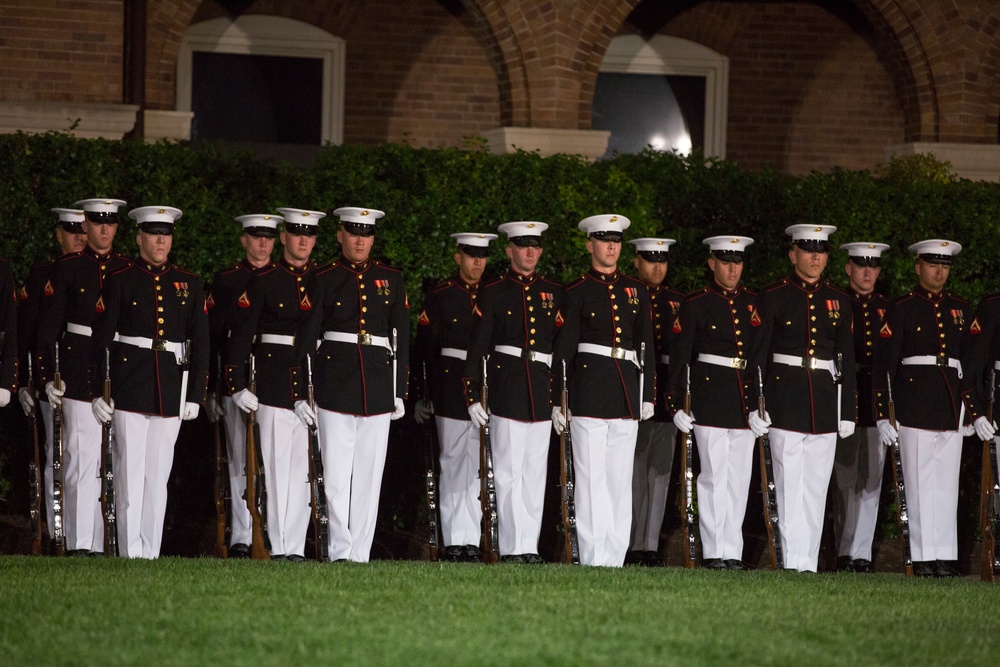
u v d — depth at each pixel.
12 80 34.47
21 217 26.52
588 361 24.08
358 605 17.05
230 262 27.31
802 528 24.72
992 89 41.50
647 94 45.22
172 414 23.06
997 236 29.83
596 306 24.06
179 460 27.23
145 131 37.94
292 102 43.28
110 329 22.92
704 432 24.75
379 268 23.64
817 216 29.41
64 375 23.69
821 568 27.17
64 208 25.48
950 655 15.37
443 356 25.44
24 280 26.58
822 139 45.56
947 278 27.88
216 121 42.91
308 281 23.30
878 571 26.91
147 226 23.08
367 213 23.34
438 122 43.59
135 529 23.19
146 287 23.00
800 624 16.72
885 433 24.92
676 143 45.44
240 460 25.14
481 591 18.23
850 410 24.84
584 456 24.02
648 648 15.20
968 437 28.78
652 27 44.97
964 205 29.80
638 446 26.31
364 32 43.16
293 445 23.84
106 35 35.00
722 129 45.28
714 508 24.80
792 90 45.44
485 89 43.78
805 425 24.53
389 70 43.31
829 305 24.77
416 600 17.47
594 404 23.86
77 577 18.53
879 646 15.68
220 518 24.56
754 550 27.73
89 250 24.06
